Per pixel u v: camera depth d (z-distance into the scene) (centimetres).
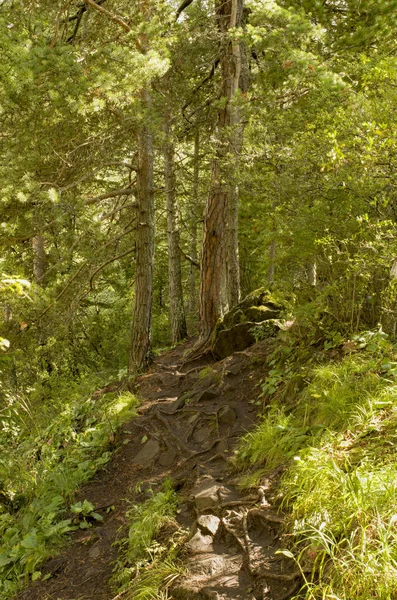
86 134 901
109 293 1917
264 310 955
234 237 1148
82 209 874
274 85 1052
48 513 593
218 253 1185
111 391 1113
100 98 798
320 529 315
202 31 1115
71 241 962
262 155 735
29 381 1093
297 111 758
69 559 507
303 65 793
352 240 525
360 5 1012
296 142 639
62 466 700
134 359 1148
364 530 292
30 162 830
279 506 386
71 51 770
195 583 357
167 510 489
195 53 1137
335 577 287
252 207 1207
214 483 489
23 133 809
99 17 1020
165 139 1057
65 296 1074
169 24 1007
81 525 556
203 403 739
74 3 1031
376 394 443
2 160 820
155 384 1005
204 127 1411
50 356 1176
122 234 1090
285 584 320
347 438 415
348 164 514
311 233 564
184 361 1127
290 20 847
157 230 1912
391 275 513
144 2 955
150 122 906
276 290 691
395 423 397
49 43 847
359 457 379
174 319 1588
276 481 429
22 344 1056
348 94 707
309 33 845
